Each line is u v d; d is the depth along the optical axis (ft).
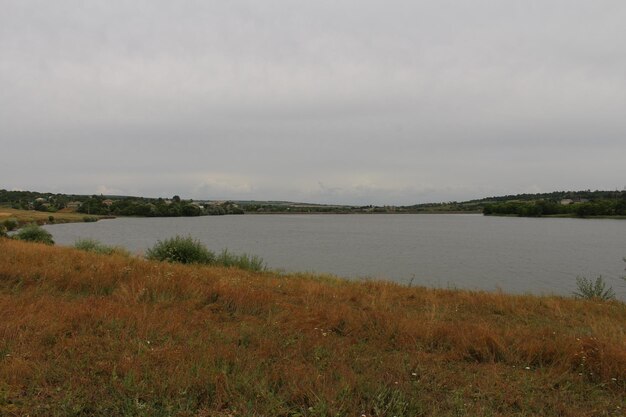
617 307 35.73
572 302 36.29
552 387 15.53
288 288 35.19
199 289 28.60
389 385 14.25
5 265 31.76
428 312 27.68
